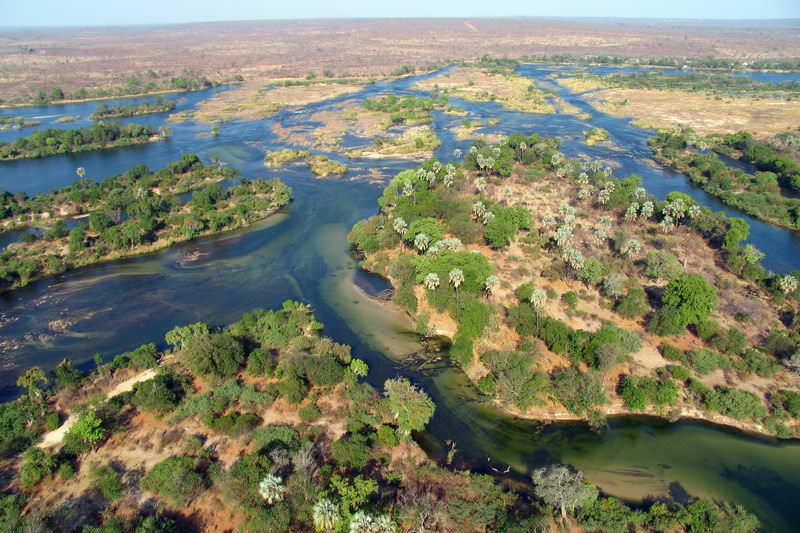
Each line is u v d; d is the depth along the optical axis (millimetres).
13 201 169000
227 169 199125
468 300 104000
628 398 83562
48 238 144625
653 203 151875
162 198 167750
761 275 118000
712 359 90375
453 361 97625
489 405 86875
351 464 71438
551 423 83125
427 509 64250
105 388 86625
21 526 61062
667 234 141500
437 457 77000
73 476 70250
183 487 65750
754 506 69125
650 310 107062
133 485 68688
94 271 132375
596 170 186500
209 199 168875
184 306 116750
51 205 169375
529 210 159125
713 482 72750
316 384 87625
